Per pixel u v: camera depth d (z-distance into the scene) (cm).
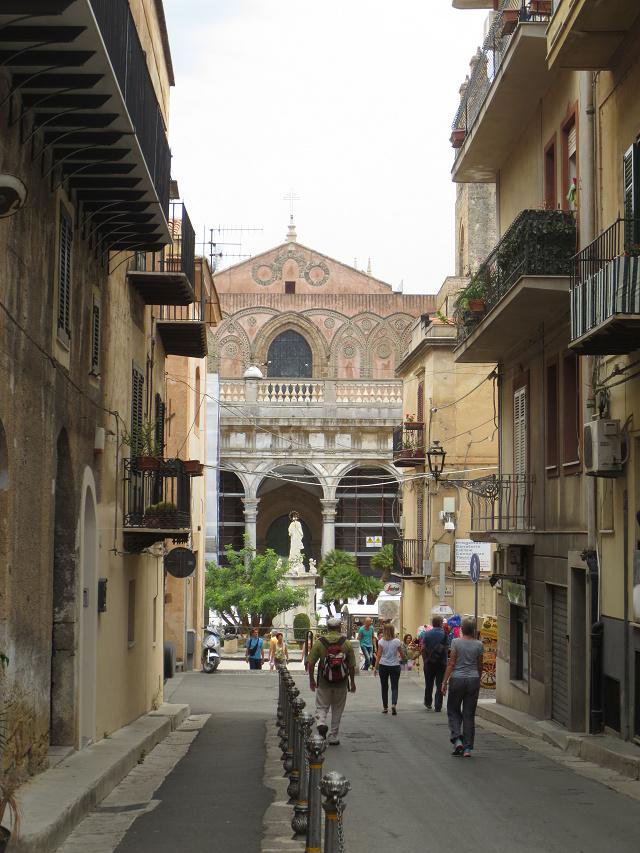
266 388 6231
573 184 1867
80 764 1304
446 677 1529
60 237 1289
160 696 2342
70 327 1348
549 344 2028
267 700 2762
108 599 1655
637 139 1520
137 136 1206
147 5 2020
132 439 1836
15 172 1072
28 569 1154
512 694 2292
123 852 938
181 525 1811
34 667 1188
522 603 2175
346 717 2162
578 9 1493
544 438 2053
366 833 985
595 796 1193
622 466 1562
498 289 2075
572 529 1841
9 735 1082
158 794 1242
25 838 864
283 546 6875
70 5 898
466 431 3838
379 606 4759
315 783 827
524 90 2067
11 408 1062
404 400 4572
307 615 5044
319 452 6197
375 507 6550
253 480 6162
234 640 4728
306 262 7538
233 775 1380
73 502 1412
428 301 7362
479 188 4566
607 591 1645
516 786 1252
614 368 1611
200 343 2406
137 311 1953
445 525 3619
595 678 1670
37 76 1041
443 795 1182
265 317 7275
